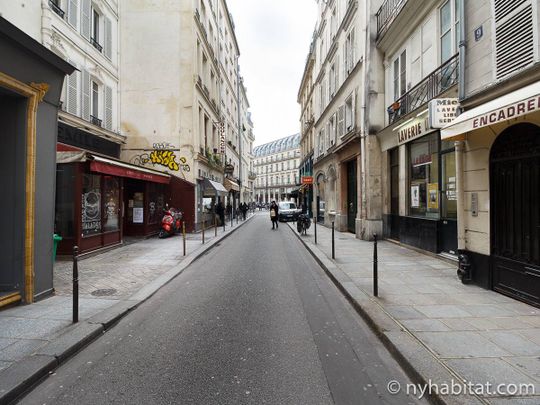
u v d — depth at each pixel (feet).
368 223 42.88
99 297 19.30
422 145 33.06
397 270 24.91
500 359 11.15
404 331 13.53
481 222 19.85
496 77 18.21
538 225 16.05
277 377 10.84
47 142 19.02
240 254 36.29
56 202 30.68
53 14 35.76
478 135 19.92
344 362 11.85
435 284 20.84
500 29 17.94
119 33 56.90
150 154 56.80
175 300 19.47
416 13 32.58
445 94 26.40
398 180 39.17
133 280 23.48
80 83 42.19
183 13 58.08
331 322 15.75
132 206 49.08
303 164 120.16
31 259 17.84
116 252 35.40
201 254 35.55
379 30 41.09
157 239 47.96
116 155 54.29
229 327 15.17
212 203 72.59
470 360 11.09
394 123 36.50
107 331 14.90
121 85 57.11
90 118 45.01
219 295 20.36
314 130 89.20
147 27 57.93
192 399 9.66
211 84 77.46
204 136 67.82
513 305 16.58
